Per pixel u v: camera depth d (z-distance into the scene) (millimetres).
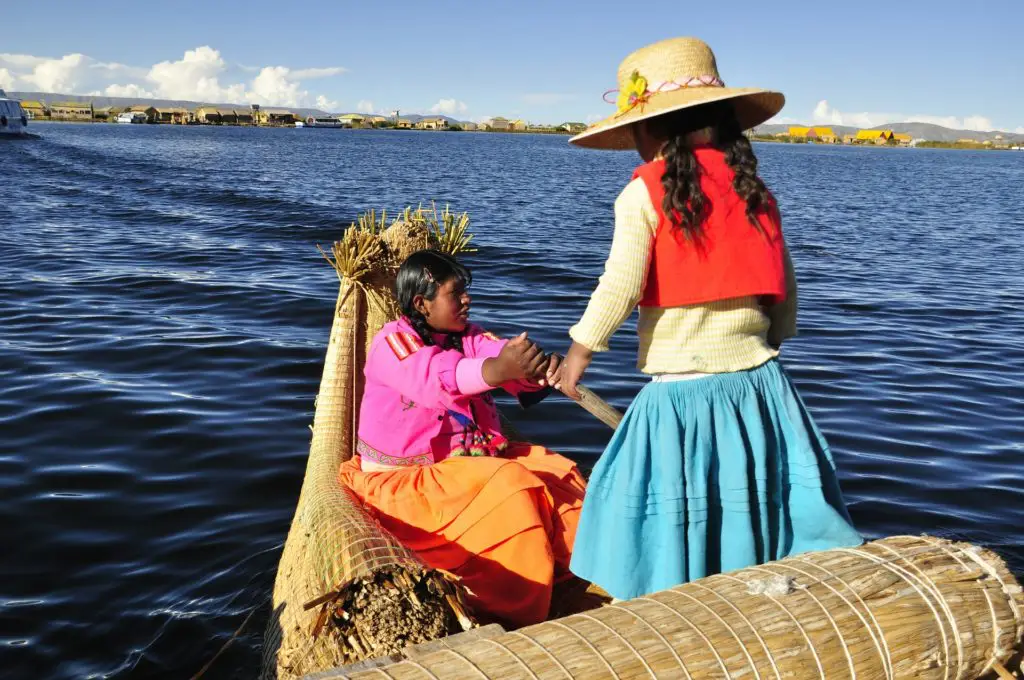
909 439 6254
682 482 2553
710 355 2545
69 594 4098
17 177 30453
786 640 2258
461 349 3553
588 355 2590
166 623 3895
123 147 61531
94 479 5285
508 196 29359
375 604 2697
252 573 4285
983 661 2455
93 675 3555
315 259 13312
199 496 5105
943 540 2674
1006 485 5477
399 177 39594
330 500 3395
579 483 3547
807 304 11086
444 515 3297
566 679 2107
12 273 11562
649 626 2254
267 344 8164
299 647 3010
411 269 3395
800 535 2639
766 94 2529
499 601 3191
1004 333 9727
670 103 2463
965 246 18547
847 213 26844
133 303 9906
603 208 25172
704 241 2436
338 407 4375
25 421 6168
